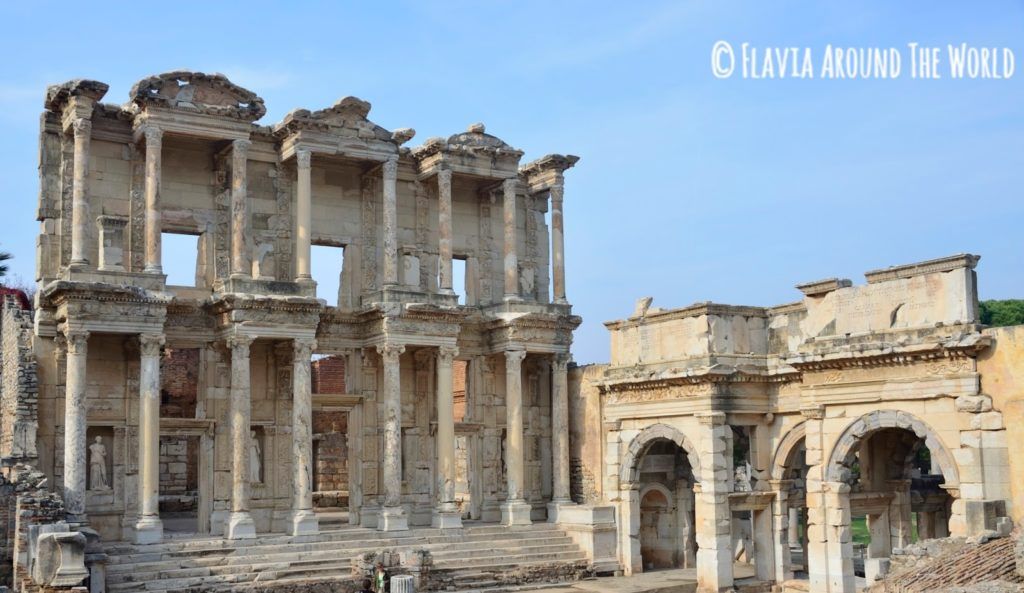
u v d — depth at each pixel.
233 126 47.28
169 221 48.31
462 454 63.12
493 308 54.34
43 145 46.41
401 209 54.09
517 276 54.97
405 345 49.81
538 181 56.97
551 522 53.03
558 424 53.94
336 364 67.44
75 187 44.16
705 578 44.38
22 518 38.34
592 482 53.75
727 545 44.31
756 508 45.34
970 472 35.47
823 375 40.12
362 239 52.59
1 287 51.03
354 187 52.84
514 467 52.47
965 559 31.86
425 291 51.56
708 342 44.75
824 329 40.53
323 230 51.75
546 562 48.03
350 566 44.25
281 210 50.78
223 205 49.31
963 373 35.88
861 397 38.84
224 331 46.88
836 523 39.31
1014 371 34.75
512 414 52.78
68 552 35.59
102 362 46.06
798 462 50.94
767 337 46.16
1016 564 29.83
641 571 49.97
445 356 50.78
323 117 49.47
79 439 42.56
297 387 47.12
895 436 42.66
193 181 49.03
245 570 42.50
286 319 47.00
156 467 43.88
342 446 65.19
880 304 38.59
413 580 41.03
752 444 46.12
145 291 44.22
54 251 46.12
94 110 46.47
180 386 60.34
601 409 53.34
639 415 48.62
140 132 46.28
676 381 45.91
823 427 40.12
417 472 52.81
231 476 47.12
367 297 51.16
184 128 46.16
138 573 40.78
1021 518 33.88
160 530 43.34
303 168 48.88
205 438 47.41
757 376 45.19
